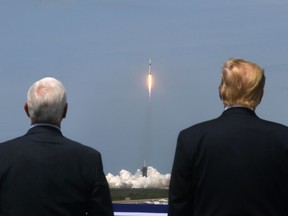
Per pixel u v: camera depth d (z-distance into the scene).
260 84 7.75
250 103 7.80
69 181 7.57
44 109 7.67
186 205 7.76
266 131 7.71
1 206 7.61
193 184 7.75
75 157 7.65
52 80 7.75
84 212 7.64
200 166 7.70
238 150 7.64
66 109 7.83
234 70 7.74
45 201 7.52
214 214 7.62
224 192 7.60
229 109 7.84
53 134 7.73
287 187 7.65
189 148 7.74
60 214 7.52
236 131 7.71
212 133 7.73
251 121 7.76
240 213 7.57
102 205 7.59
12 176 7.59
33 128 7.75
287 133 7.75
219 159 7.64
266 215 7.57
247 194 7.56
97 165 7.67
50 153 7.64
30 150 7.66
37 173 7.57
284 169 7.64
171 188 7.81
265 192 7.58
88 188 7.61
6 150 7.71
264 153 7.64
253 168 7.59
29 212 7.51
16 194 7.55
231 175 7.59
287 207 7.67
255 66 7.80
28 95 7.71
